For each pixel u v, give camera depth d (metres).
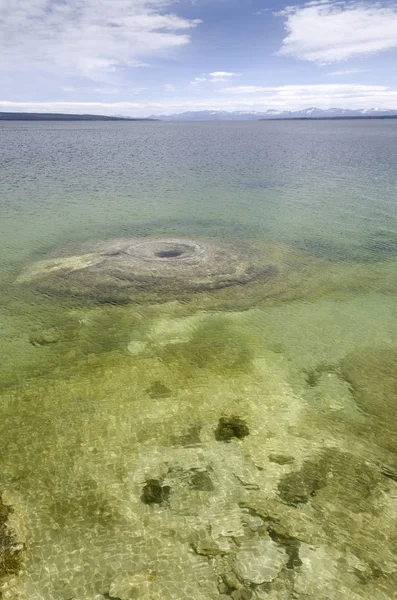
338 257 26.97
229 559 8.76
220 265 25.14
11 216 35.19
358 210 37.72
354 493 10.36
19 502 9.94
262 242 29.61
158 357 15.99
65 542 9.05
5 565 8.55
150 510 9.81
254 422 12.76
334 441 12.09
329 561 8.75
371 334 18.00
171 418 12.79
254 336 17.67
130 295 21.06
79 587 8.20
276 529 9.41
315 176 54.88
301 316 19.44
